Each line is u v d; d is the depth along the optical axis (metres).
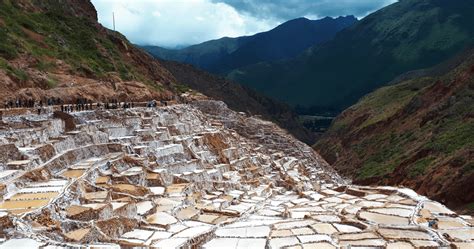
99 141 55.50
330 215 45.25
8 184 35.16
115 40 129.12
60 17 113.00
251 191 61.91
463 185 75.75
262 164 87.19
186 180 55.16
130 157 52.91
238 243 35.69
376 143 142.00
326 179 102.44
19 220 29.22
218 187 60.56
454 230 39.59
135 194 44.31
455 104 118.75
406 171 96.44
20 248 26.41
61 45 95.75
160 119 76.38
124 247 32.03
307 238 36.69
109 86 88.44
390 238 36.88
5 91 60.78
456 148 92.25
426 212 45.28
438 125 114.88
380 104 195.88
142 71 130.00
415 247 34.91
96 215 34.34
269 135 130.50
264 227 39.97
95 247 28.50
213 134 82.50
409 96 178.88
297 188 70.69
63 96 71.19
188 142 70.50
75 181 39.28
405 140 125.44
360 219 42.66
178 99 125.25
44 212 31.39
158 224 38.47
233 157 80.75
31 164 40.31
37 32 93.50
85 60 96.62
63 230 31.38
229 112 141.25
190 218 42.22
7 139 42.50
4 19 87.75
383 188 57.22
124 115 68.81
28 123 49.94
